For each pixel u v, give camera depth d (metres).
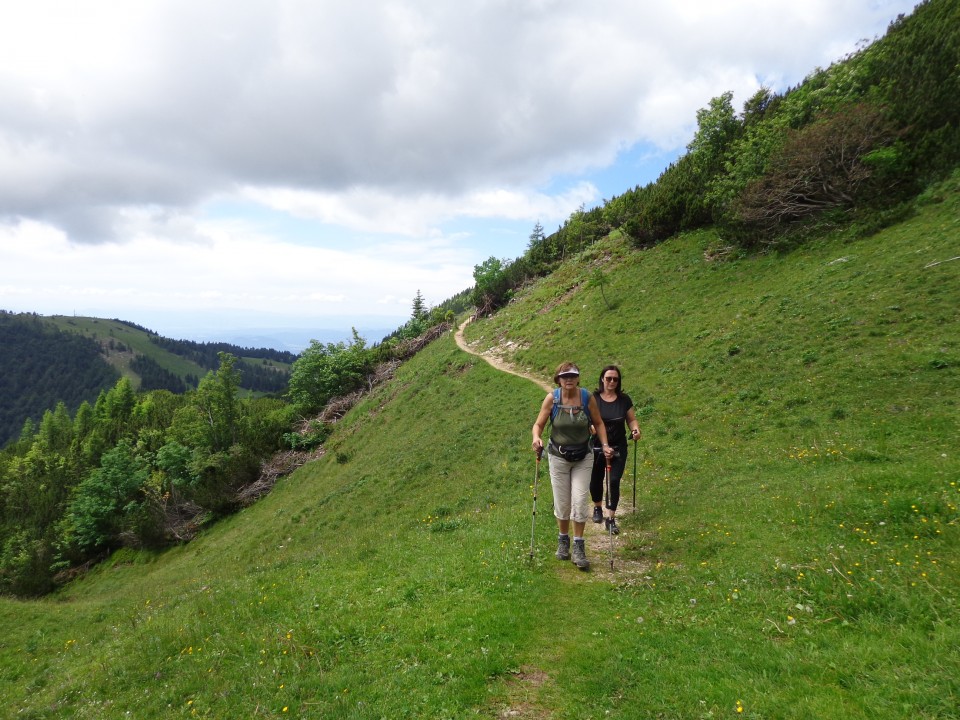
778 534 7.79
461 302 97.88
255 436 51.56
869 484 8.70
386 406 46.06
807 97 32.66
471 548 9.36
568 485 7.87
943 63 27.42
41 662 11.28
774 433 14.12
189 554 37.22
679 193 42.56
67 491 64.75
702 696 4.33
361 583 8.46
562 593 7.07
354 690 5.37
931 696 3.74
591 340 32.47
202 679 6.32
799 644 4.91
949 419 11.34
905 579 5.54
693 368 21.17
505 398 30.42
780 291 24.25
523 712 4.65
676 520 9.56
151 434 69.19
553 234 70.00
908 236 21.84
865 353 16.05
